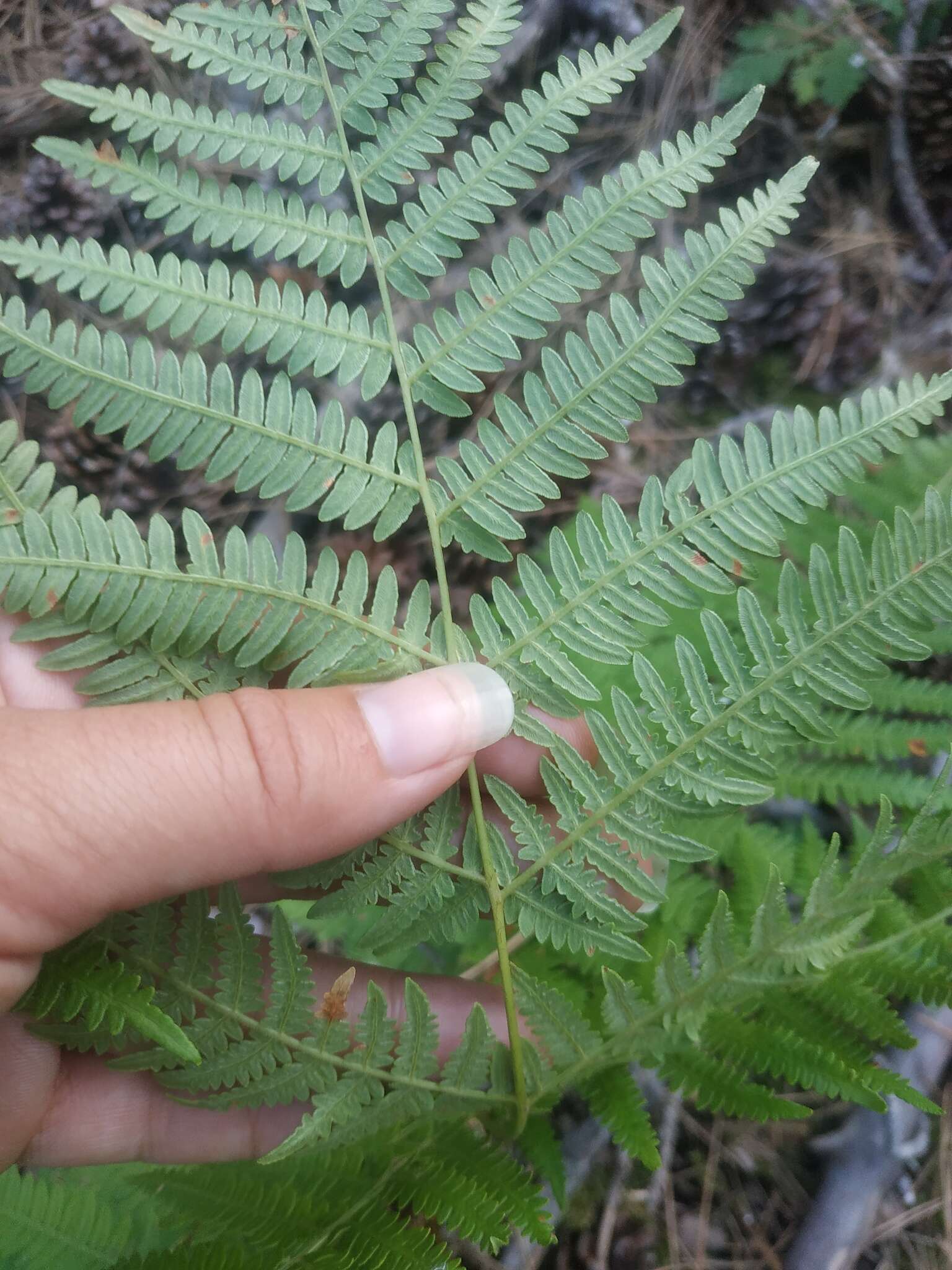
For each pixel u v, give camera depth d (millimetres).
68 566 102
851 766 159
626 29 271
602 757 110
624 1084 126
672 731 109
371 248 110
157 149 106
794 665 105
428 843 116
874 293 262
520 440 109
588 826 112
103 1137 148
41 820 105
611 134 277
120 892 111
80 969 111
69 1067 145
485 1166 122
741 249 104
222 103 264
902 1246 168
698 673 107
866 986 130
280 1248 114
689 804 110
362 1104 118
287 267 250
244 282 107
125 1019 106
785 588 104
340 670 112
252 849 112
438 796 115
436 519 111
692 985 114
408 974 157
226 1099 117
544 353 108
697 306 104
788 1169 179
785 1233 175
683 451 252
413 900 116
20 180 266
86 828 106
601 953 156
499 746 153
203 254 255
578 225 107
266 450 107
